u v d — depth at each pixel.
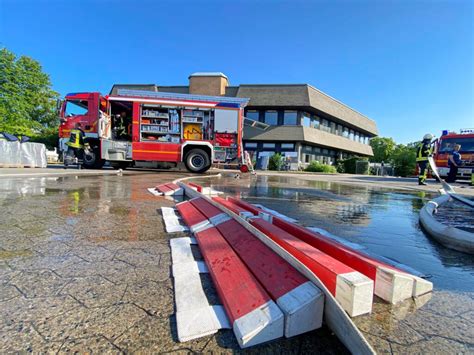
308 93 21.77
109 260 1.67
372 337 0.97
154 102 9.89
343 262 1.49
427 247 2.10
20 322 1.04
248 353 0.90
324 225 2.77
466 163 11.42
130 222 2.62
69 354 0.88
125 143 9.91
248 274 1.29
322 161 25.98
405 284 1.25
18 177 6.92
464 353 0.91
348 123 27.78
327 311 1.02
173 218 2.80
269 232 1.85
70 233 2.20
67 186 5.31
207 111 10.18
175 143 10.09
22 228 2.31
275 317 0.97
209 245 1.81
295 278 1.14
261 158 20.66
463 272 1.62
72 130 9.54
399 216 3.35
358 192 6.41
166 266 1.60
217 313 1.11
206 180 7.96
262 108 22.55
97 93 9.70
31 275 1.43
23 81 25.44
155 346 0.93
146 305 1.18
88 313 1.11
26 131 24.28
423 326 1.06
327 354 0.89
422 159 9.16
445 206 4.24
